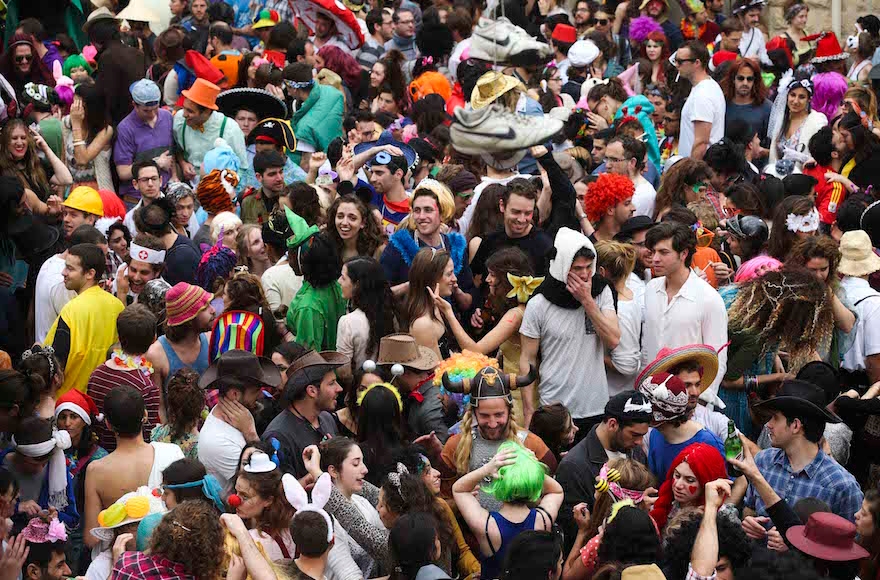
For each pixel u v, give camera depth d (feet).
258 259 57.47
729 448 41.68
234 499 37.83
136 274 55.06
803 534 35.35
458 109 53.93
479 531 38.42
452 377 44.39
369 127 72.69
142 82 69.67
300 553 35.50
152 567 33.71
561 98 84.23
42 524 39.73
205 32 93.45
